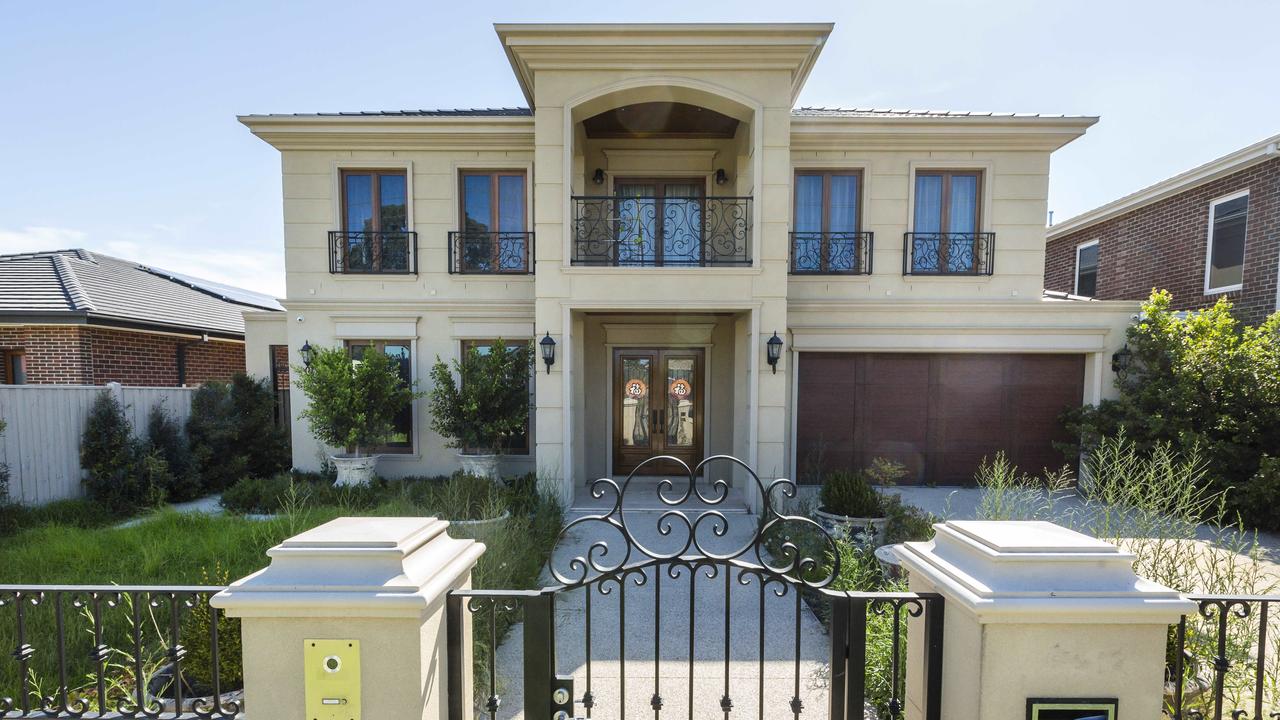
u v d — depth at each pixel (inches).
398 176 369.1
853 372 364.2
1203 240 389.1
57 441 293.0
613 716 125.3
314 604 65.6
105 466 300.2
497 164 363.6
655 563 86.0
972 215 370.6
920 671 80.6
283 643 67.7
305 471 359.6
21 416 279.9
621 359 379.6
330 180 362.3
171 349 450.6
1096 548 68.6
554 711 82.5
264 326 406.3
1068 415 354.6
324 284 365.1
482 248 368.2
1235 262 368.5
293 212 362.6
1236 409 290.4
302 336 364.2
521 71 312.5
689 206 370.9
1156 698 66.6
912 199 363.9
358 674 67.0
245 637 68.2
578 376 343.3
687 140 370.6
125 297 441.4
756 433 300.4
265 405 384.2
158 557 198.1
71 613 152.7
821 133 354.0
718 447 372.5
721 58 293.9
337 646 66.9
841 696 81.6
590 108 306.5
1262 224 349.7
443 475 362.9
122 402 319.9
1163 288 420.8
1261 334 301.4
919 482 363.6
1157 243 426.9
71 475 298.2
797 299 364.8
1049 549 68.6
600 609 177.6
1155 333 335.6
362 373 326.0
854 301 354.9
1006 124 350.0
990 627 66.1
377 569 68.6
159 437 331.9
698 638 159.2
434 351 366.6
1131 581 67.6
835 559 83.6
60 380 372.2
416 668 67.0
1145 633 66.6
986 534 73.4
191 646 117.0
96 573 189.6
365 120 344.8
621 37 286.4
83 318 366.3
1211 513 282.7
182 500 329.7
